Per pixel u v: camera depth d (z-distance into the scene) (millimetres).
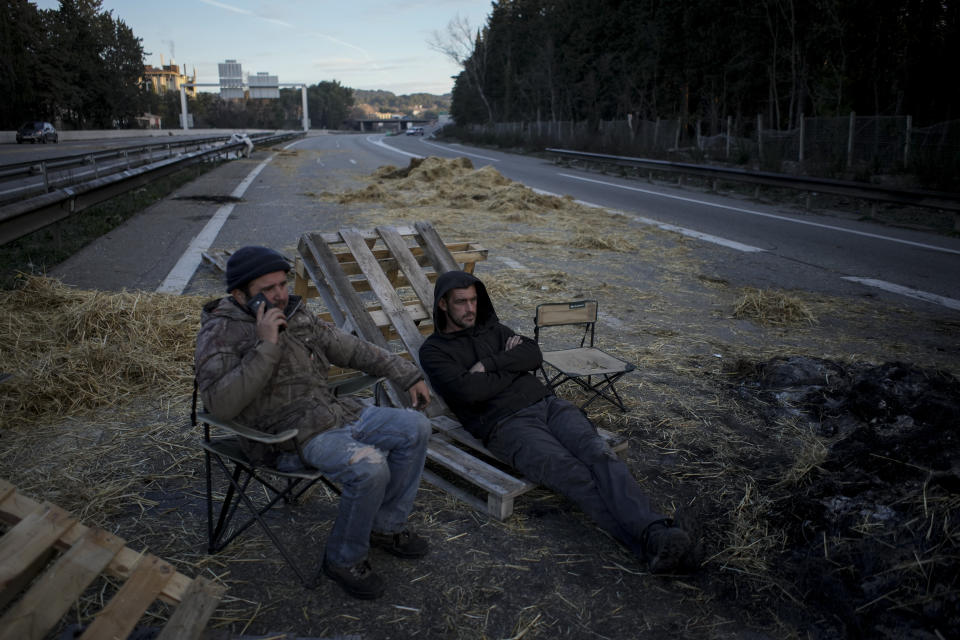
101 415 3957
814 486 3100
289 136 60719
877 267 8641
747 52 24875
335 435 2486
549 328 5891
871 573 2482
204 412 2488
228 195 15133
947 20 18234
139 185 13336
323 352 2750
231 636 2211
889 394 3840
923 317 6449
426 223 4910
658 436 3881
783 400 4324
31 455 3475
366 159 30422
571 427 3121
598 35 37250
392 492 2633
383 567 2707
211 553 2764
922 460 2930
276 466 2537
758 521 3006
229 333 2408
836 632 2344
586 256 9078
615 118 37250
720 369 4949
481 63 59906
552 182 19594
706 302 6895
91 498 3113
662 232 11094
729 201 15406
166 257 8234
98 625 1769
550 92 44875
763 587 2607
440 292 3316
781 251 9641
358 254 4395
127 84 81250
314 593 2545
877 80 20141
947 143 14117
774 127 27406
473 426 3318
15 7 55375
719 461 3590
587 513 2883
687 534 2520
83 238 9375
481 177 17250
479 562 2754
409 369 2867
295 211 12711
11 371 4219
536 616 2447
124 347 4602
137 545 2787
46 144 38062
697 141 23047
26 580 1736
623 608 2502
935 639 2154
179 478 3344
